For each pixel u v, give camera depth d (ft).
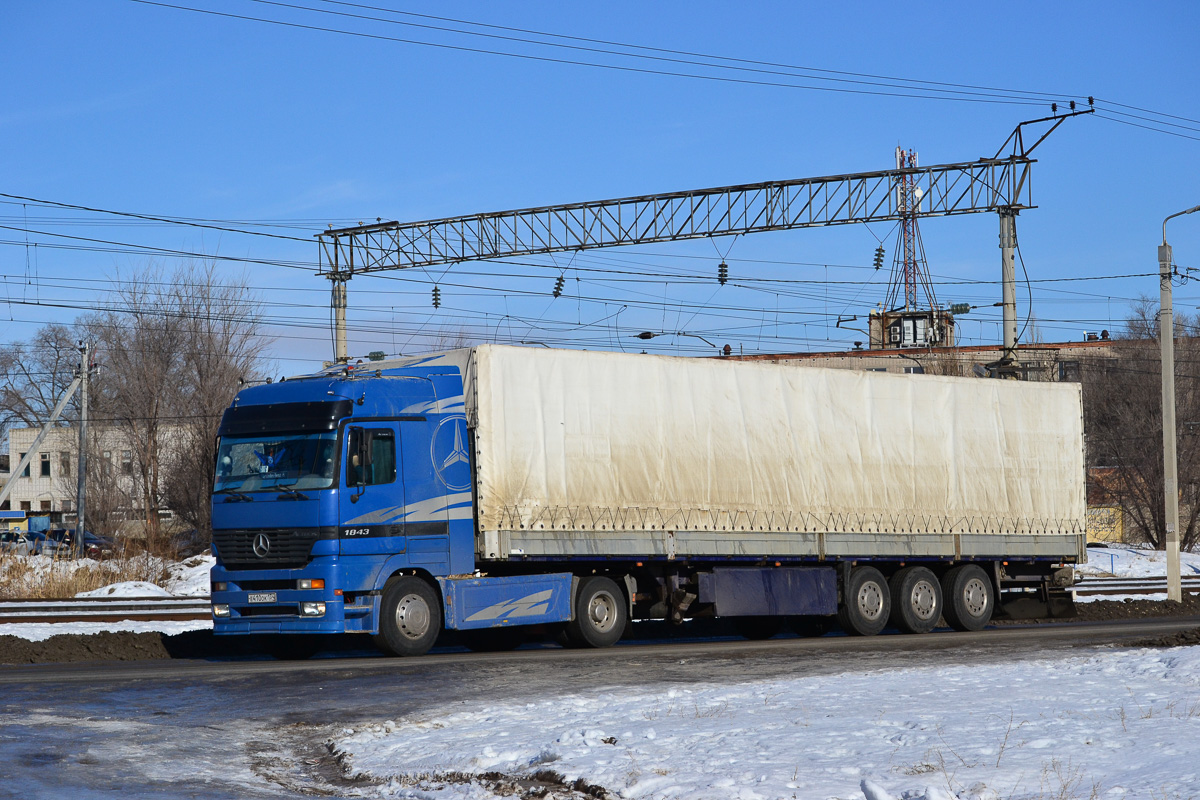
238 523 53.83
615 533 61.21
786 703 36.47
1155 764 25.36
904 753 27.63
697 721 33.37
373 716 37.58
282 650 57.57
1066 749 27.55
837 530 70.03
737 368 67.46
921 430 74.64
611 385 62.23
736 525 65.87
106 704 39.14
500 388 58.29
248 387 56.29
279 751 32.76
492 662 51.03
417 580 54.90
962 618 74.90
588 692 41.11
